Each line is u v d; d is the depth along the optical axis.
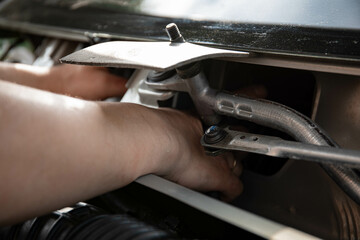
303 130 0.47
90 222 0.41
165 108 0.59
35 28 0.89
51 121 0.36
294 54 0.50
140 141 0.44
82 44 0.92
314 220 0.59
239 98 0.52
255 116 0.51
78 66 0.76
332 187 0.57
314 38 0.51
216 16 0.62
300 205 0.61
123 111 0.45
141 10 0.73
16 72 0.75
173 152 0.48
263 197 0.65
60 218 0.43
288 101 0.79
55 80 0.76
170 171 0.50
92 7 0.83
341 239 0.56
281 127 0.50
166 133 0.49
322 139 0.46
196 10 0.66
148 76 0.63
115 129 0.42
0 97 0.34
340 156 0.38
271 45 0.52
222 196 0.62
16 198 0.35
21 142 0.34
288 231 0.36
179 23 0.65
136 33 0.68
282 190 0.63
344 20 0.52
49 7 0.92
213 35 0.58
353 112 0.55
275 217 0.63
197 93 0.55
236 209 0.40
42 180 0.36
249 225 0.38
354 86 0.55
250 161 0.75
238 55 0.49
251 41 0.54
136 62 0.41
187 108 0.68
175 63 0.40
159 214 0.49
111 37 0.71
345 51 0.48
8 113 0.34
